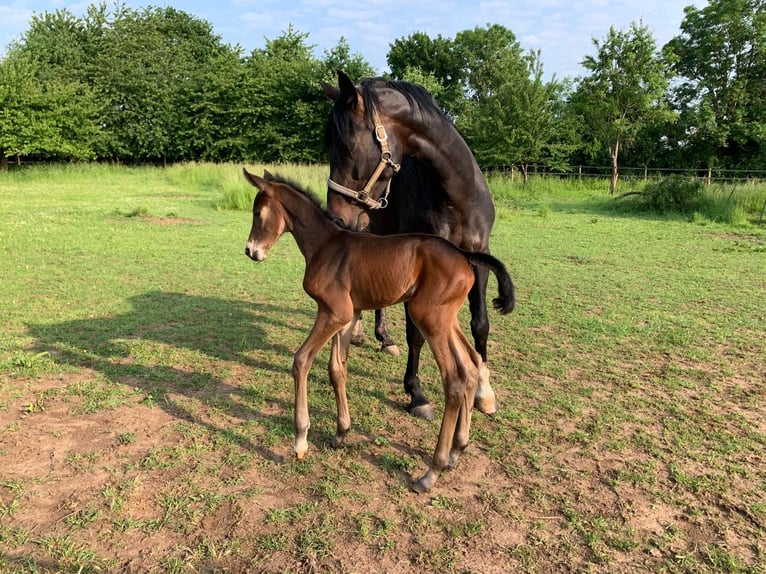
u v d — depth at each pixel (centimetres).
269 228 309
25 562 221
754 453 312
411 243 284
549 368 439
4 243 880
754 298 642
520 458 309
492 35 3316
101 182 2233
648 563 227
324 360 460
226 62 3281
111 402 365
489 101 2125
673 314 584
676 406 370
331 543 236
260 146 3094
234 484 279
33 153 2538
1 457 299
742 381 413
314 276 295
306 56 3591
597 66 1920
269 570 221
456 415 276
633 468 297
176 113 3155
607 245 997
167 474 287
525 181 2100
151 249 892
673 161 2616
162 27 3862
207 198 1688
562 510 261
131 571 219
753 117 2577
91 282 680
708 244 1007
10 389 382
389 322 578
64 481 279
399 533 245
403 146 323
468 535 243
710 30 2644
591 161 2653
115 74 3081
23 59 2744
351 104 305
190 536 240
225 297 638
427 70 3534
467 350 310
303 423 298
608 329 533
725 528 248
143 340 486
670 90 2816
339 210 317
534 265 831
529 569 223
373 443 325
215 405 367
